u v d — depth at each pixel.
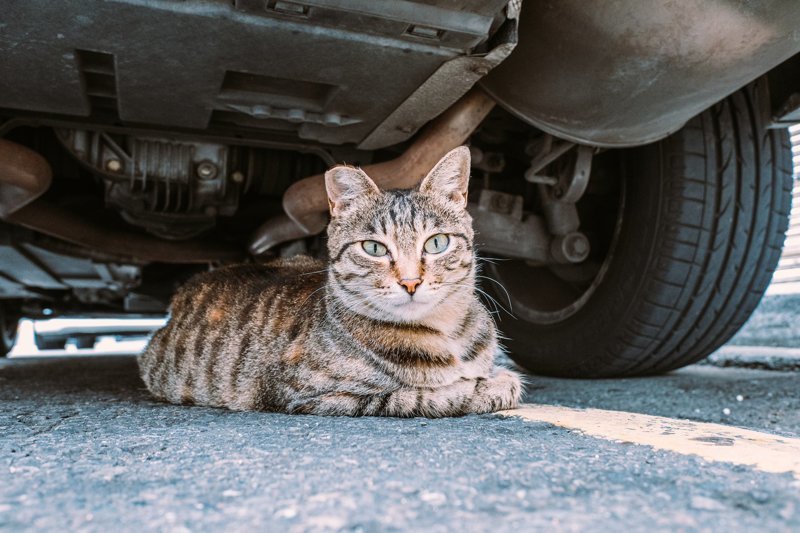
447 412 0.51
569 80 0.55
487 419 0.49
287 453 0.38
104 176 0.65
